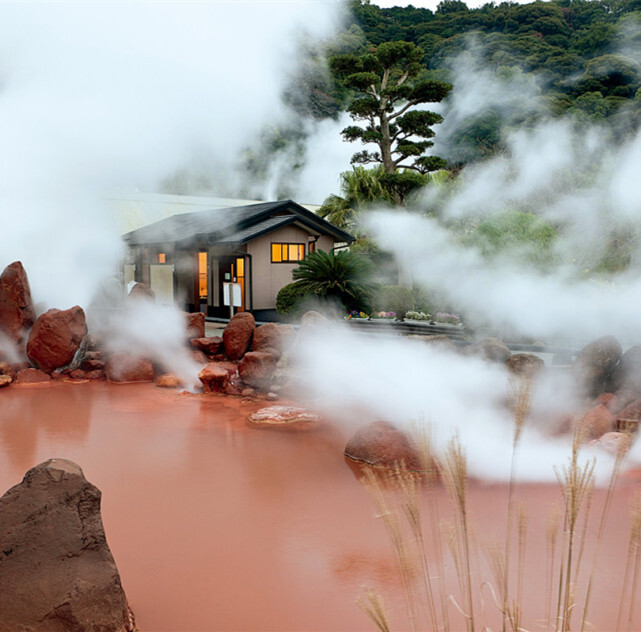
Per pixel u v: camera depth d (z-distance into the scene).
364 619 3.67
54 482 3.55
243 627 3.60
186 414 9.38
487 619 3.54
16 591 3.20
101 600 3.28
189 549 4.68
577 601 3.76
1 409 9.70
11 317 13.19
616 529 4.85
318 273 18.50
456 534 2.58
